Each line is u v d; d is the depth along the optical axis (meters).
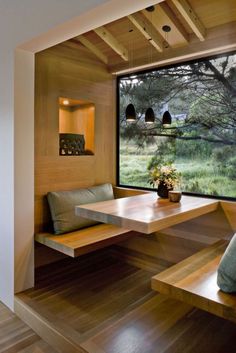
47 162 3.26
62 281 3.13
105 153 3.96
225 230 3.04
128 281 3.17
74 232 3.16
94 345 2.16
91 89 3.69
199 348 2.14
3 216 2.91
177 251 3.43
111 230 3.23
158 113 3.66
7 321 2.64
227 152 3.12
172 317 2.52
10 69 2.67
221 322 2.46
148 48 3.52
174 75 3.49
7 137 2.77
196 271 2.20
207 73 3.22
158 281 2.05
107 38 3.37
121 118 4.03
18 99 2.69
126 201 2.96
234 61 3.03
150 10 2.89
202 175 3.32
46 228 3.26
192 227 3.29
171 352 2.10
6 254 2.90
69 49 3.40
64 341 2.23
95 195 3.53
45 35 2.35
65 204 3.17
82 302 2.73
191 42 3.18
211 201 3.00
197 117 3.33
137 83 3.84
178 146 3.50
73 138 3.58
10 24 2.64
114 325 2.40
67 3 2.10
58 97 3.33
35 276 3.19
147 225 2.10
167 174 3.14
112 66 3.87
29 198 2.88
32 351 2.24
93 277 3.25
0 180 2.92
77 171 3.59
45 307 2.63
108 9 1.94
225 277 1.86
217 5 2.75
